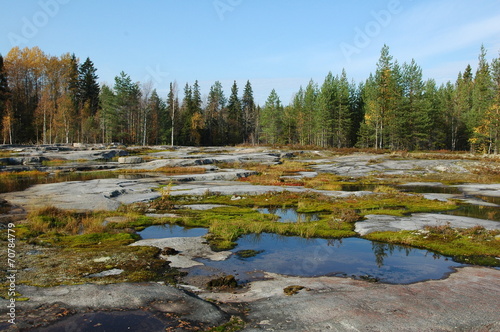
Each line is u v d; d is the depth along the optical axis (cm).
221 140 10138
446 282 771
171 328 525
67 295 640
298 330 523
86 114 7306
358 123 8275
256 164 4291
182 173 3419
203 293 695
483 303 639
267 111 8750
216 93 11294
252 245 1101
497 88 5694
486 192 2436
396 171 3719
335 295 675
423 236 1198
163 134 8381
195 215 1552
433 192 2495
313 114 8125
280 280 783
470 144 7200
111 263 859
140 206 1708
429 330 526
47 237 1114
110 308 591
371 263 929
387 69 6066
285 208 1819
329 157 5138
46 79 6500
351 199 2038
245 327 537
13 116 6069
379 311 596
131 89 6769
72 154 4581
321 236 1226
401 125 6362
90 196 1919
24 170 3500
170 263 891
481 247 1069
